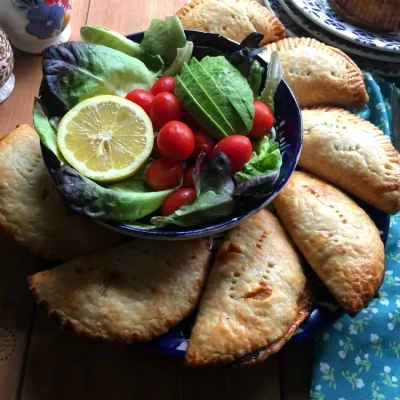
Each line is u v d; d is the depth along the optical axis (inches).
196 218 11.2
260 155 12.3
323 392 12.0
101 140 11.8
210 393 12.1
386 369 12.4
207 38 13.9
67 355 12.2
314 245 12.7
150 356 12.4
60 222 12.3
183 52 13.2
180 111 12.3
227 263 12.3
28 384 11.8
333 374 12.2
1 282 12.9
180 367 12.3
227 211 11.3
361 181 13.8
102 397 11.8
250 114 12.4
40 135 11.5
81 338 11.8
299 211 13.1
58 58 12.3
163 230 11.3
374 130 14.8
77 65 12.5
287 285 12.1
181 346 11.7
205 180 11.4
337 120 14.7
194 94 12.1
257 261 12.3
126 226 11.2
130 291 11.7
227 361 11.3
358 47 17.8
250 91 12.8
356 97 15.7
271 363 12.5
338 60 15.8
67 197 10.8
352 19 18.4
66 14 16.5
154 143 12.2
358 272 12.3
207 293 12.2
